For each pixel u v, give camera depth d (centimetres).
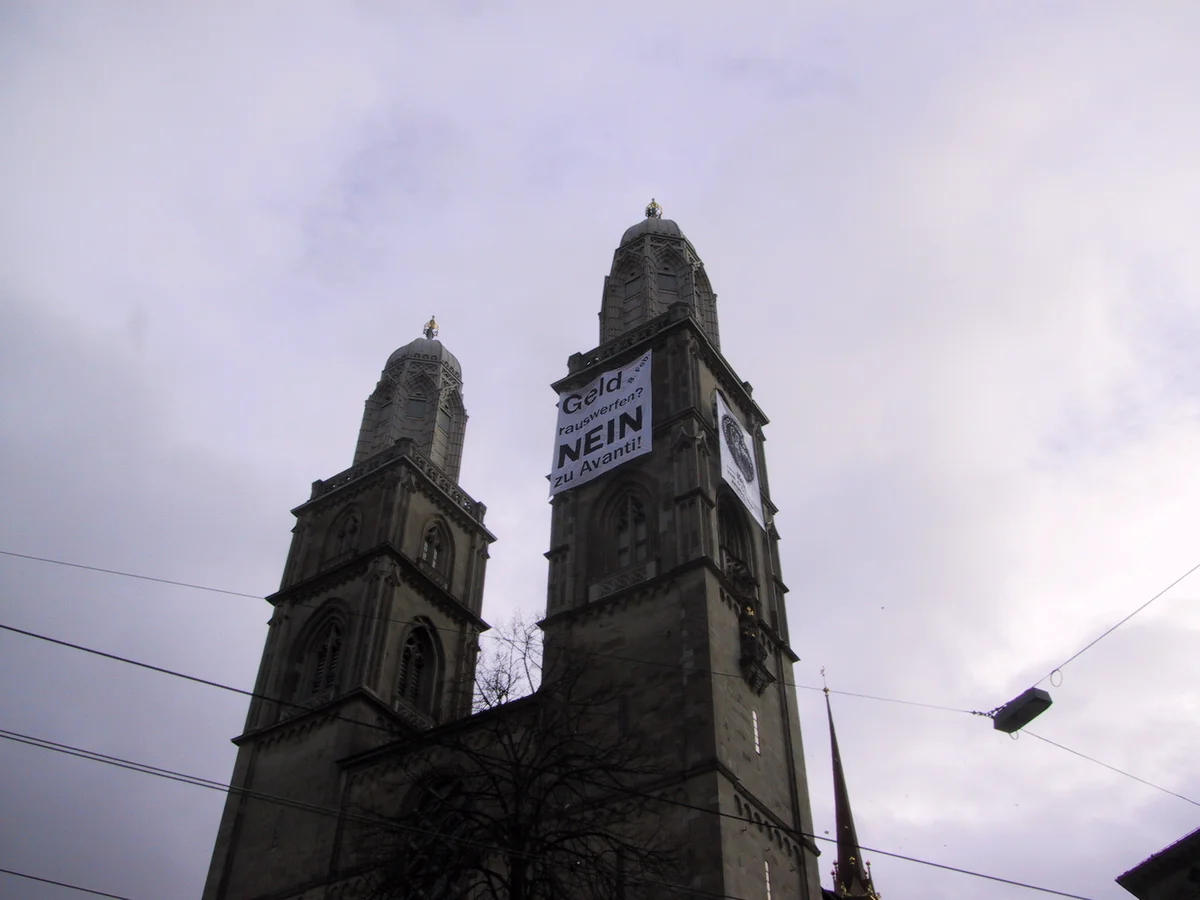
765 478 5584
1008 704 3153
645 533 4803
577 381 5606
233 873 4656
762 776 4081
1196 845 4528
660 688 4100
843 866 7175
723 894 3409
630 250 6347
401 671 5328
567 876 3519
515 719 3591
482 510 6412
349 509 6034
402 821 3381
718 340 6078
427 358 7225
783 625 4941
